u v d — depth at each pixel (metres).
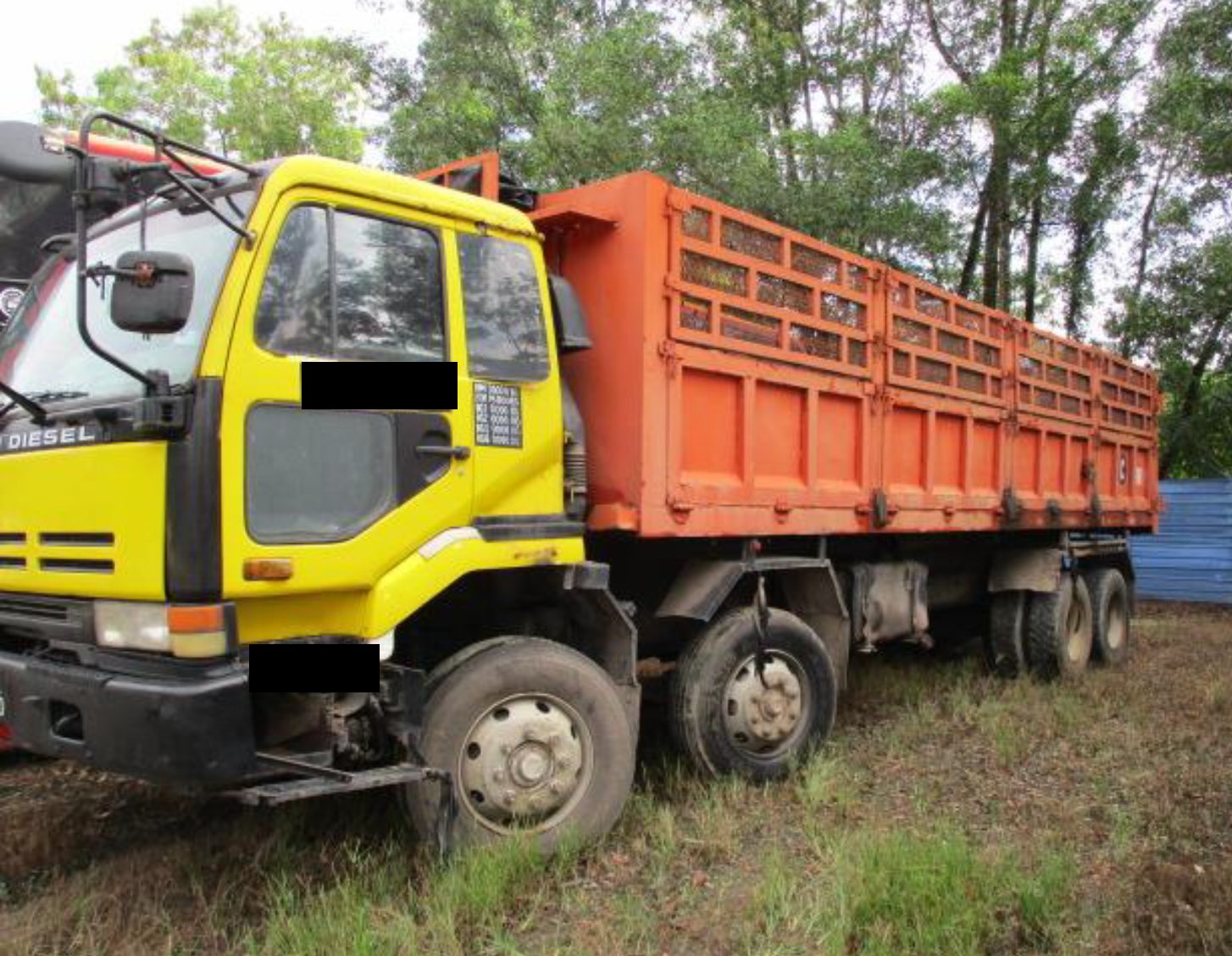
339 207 3.75
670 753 5.66
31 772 5.49
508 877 3.82
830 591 5.91
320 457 3.60
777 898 3.74
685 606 5.20
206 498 3.28
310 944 3.34
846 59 15.06
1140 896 3.80
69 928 3.61
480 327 4.17
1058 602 8.30
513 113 13.28
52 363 4.07
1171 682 8.14
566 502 4.56
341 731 3.72
